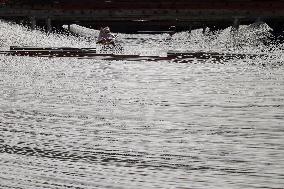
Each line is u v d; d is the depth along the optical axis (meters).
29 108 4.55
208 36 18.22
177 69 7.47
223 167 2.76
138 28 23.50
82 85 5.96
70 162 2.94
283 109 4.36
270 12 15.48
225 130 3.65
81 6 16.39
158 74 6.91
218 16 15.88
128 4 16.30
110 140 3.43
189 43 15.95
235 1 15.65
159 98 5.04
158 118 4.10
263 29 14.55
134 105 4.71
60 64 8.27
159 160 2.94
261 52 10.00
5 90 5.52
